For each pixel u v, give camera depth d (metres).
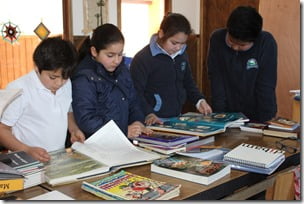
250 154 1.38
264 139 1.71
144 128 1.69
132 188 1.07
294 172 1.34
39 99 1.57
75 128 1.68
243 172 1.26
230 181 1.18
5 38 3.42
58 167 1.24
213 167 1.23
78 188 1.12
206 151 1.48
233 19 1.81
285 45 3.29
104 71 1.71
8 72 3.72
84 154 1.39
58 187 1.13
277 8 3.31
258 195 1.51
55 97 1.61
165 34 1.98
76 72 1.69
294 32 3.23
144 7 4.49
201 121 1.89
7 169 1.07
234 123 1.89
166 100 2.19
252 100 2.18
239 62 2.09
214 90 2.23
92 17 3.50
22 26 3.61
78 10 3.40
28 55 3.72
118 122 1.78
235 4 3.96
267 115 2.13
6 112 1.46
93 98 1.67
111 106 1.74
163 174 1.24
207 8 4.23
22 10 3.54
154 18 4.49
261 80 2.10
